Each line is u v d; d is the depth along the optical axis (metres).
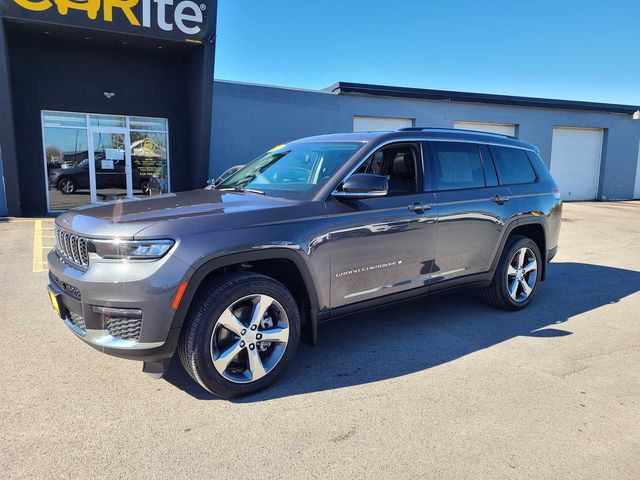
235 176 4.72
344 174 3.77
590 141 23.39
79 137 14.09
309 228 3.45
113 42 13.56
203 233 3.03
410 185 4.24
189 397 3.28
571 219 14.94
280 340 3.39
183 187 15.79
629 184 24.19
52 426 2.90
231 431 2.88
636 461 2.65
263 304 3.29
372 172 3.98
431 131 4.57
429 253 4.25
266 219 3.29
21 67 13.05
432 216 4.21
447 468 2.56
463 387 3.47
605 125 23.19
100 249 2.94
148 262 2.88
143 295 2.86
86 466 2.54
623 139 23.66
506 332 4.60
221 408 3.14
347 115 18.75
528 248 5.25
